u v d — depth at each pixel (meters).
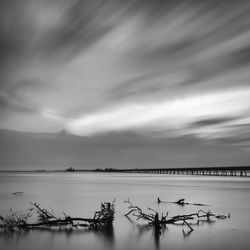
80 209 28.05
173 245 14.75
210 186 66.94
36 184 79.00
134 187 64.00
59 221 18.31
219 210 26.67
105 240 15.57
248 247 14.24
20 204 32.44
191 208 28.39
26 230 17.56
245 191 50.06
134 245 14.80
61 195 44.03
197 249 14.10
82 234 16.78
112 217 18.88
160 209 27.80
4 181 100.62
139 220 21.27
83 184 78.75
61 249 14.16
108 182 92.44
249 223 19.66
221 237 16.05
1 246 14.59
